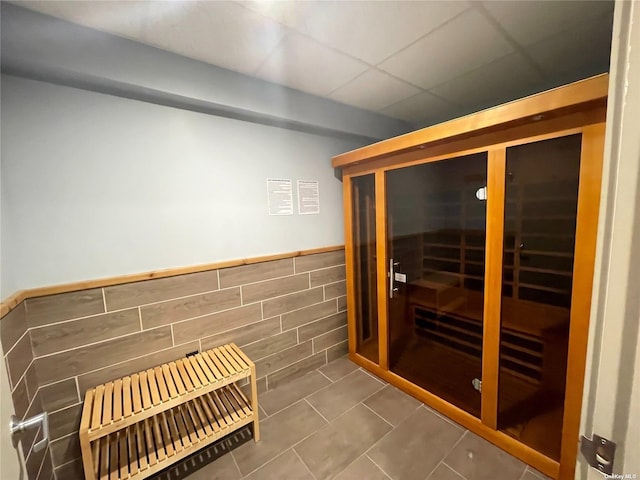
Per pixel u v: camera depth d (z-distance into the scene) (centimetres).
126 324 134
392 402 177
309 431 154
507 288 139
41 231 113
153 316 142
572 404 113
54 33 104
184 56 134
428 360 204
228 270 166
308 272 206
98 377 128
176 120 145
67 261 119
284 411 170
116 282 130
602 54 145
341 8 105
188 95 136
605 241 40
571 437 114
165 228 144
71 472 123
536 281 141
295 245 199
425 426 156
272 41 125
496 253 134
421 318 212
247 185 173
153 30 114
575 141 110
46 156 113
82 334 123
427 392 174
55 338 117
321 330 218
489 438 144
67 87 117
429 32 123
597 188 101
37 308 112
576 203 116
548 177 122
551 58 148
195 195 153
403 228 200
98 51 113
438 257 197
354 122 211
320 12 107
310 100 184
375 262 210
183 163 148
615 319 39
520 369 147
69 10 100
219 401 155
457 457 135
